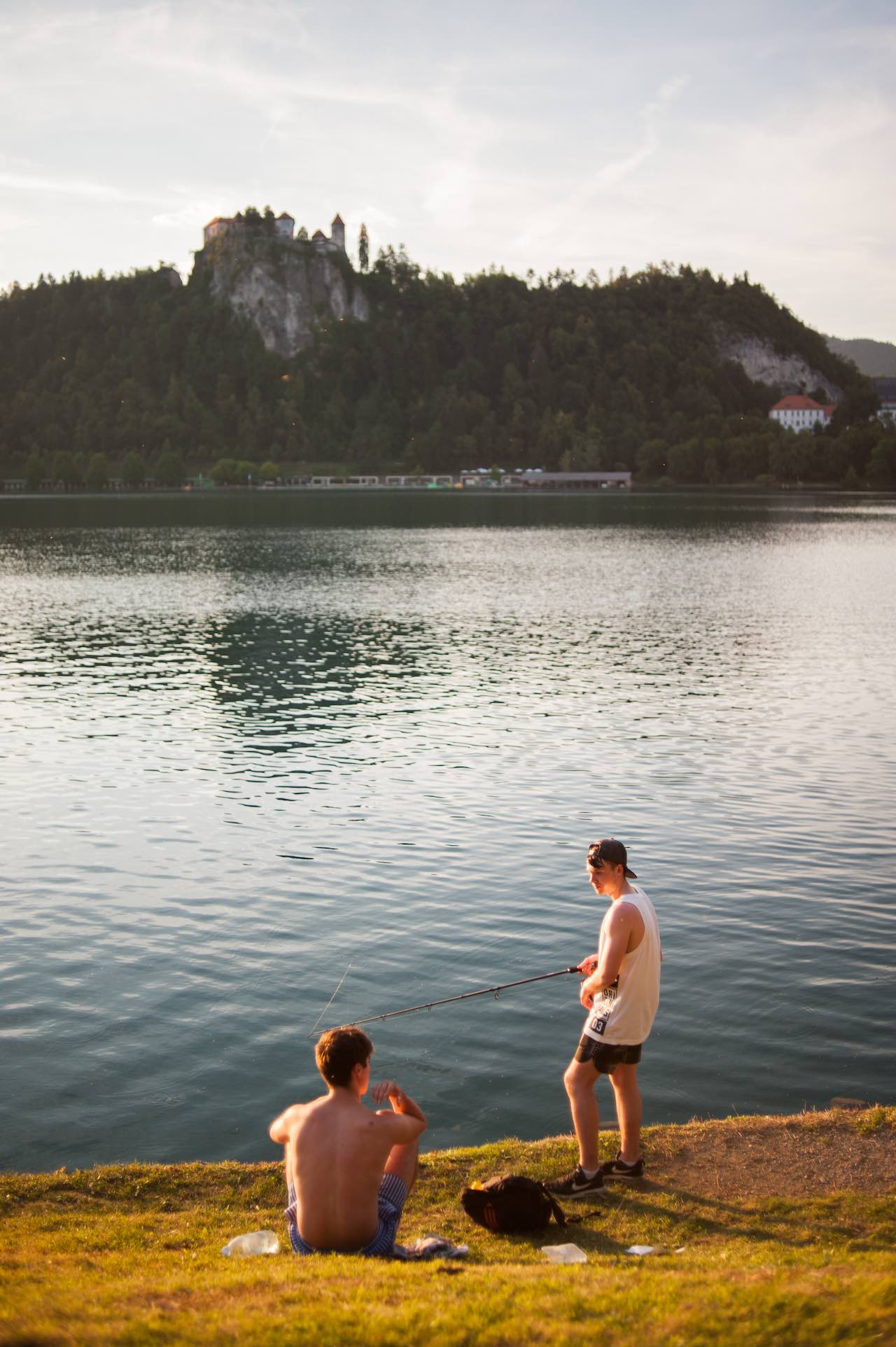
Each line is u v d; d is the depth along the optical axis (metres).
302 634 46.69
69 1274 6.54
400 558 92.62
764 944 14.52
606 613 54.50
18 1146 9.88
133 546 108.25
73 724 29.41
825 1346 5.16
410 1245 6.95
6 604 58.53
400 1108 6.86
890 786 22.41
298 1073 11.32
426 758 25.38
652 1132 8.80
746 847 18.66
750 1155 8.40
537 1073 11.20
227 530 137.25
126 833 19.91
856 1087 10.80
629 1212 7.64
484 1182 8.20
